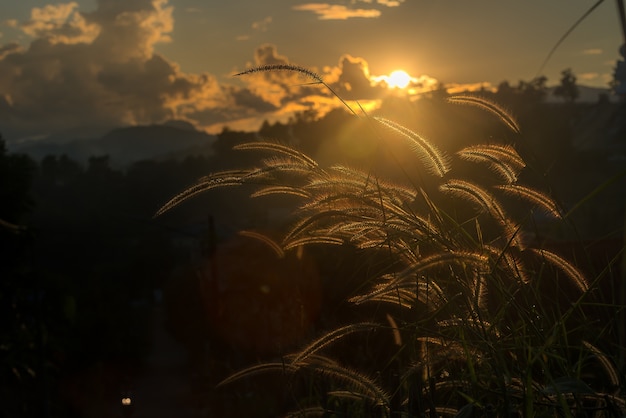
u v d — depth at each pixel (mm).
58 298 28266
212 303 19172
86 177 143250
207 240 21062
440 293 2375
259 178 2617
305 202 2623
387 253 2766
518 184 2498
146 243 85312
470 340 2348
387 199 2541
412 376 2400
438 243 2404
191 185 2605
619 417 2086
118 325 45531
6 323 27359
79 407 34250
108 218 105250
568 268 2441
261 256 11922
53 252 100562
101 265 94812
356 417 3064
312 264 4914
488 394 2297
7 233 28562
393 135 2500
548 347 2266
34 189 150875
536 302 2461
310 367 2578
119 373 42406
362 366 3361
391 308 2959
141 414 26922
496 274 2348
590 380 2744
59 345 29672
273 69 2398
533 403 2150
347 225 2564
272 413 6094
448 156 2523
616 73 3043
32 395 27500
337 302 4363
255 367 2717
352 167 2613
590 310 2725
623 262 2043
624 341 2248
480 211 2527
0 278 27922
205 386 14648
